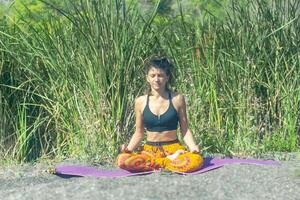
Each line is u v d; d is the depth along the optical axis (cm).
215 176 612
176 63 804
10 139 775
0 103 770
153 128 669
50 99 779
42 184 611
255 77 805
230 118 788
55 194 558
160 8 860
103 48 735
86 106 751
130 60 742
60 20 810
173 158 644
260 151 738
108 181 594
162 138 667
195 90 794
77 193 557
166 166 643
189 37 826
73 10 786
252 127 771
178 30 840
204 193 554
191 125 771
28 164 738
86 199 539
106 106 734
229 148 748
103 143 729
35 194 564
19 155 756
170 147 667
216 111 786
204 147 748
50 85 786
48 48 778
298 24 833
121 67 737
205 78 800
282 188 570
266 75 816
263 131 796
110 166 693
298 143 806
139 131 680
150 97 672
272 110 804
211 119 786
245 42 808
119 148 727
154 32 789
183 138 685
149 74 670
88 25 739
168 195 545
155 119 666
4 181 655
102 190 560
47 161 742
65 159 744
